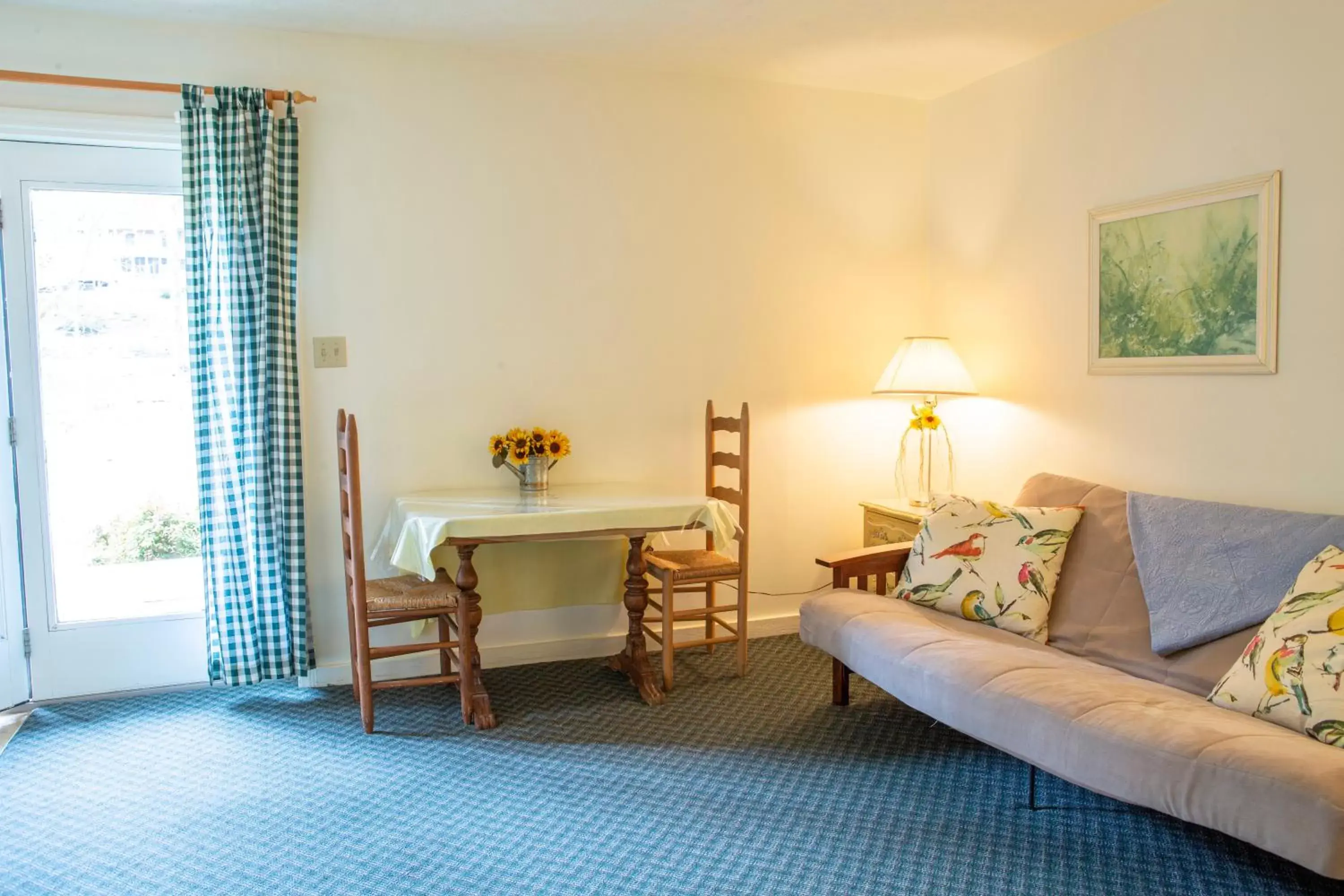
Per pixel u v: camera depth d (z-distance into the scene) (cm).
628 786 263
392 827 240
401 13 313
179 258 333
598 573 373
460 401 358
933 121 421
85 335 324
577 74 365
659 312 384
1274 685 216
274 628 329
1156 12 312
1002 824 242
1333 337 263
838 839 234
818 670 363
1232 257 288
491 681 351
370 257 343
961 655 252
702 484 396
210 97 320
